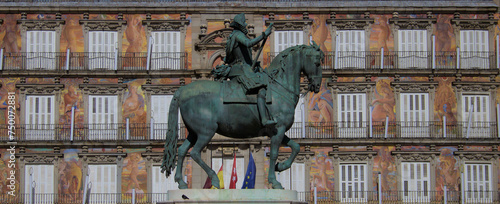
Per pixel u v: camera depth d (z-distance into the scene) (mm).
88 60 59125
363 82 58594
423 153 57938
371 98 58688
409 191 57656
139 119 58656
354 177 57875
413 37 59875
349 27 59750
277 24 59469
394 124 58281
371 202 57375
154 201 57531
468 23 59938
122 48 59500
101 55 59281
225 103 19609
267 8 59469
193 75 58938
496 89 59281
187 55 59344
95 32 59688
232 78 20156
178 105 19906
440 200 57781
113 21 59469
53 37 59469
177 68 59125
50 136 58219
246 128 19734
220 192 18781
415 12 59969
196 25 59688
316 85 20141
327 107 58625
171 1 59906
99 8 59531
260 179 57312
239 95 19609
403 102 58812
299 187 57719
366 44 59594
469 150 58312
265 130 19875
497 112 58625
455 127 58594
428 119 58750
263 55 59375
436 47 59781
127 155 58094
